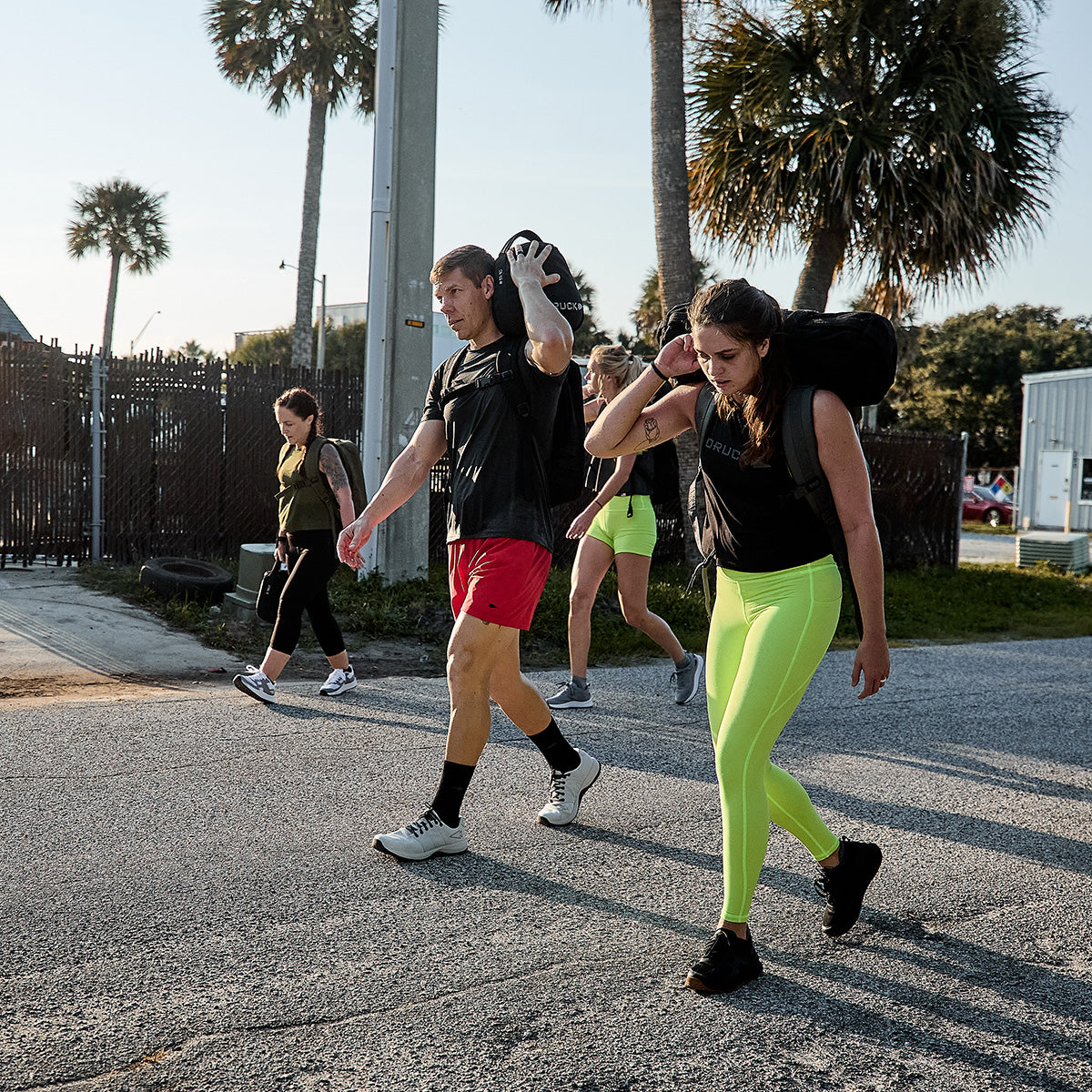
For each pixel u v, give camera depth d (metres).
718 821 4.10
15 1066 2.21
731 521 2.80
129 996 2.54
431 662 7.12
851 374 2.58
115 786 4.19
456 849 3.63
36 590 8.68
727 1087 2.24
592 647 7.69
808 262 13.82
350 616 8.25
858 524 2.63
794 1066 2.34
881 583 2.65
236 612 8.27
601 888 3.37
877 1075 2.32
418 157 9.51
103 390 10.22
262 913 3.07
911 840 4.00
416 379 9.62
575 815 4.04
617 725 5.59
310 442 5.70
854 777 4.84
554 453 3.61
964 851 3.90
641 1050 2.38
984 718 6.22
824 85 13.14
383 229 9.64
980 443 45.56
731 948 2.71
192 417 10.71
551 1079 2.24
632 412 2.97
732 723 2.74
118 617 7.82
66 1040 2.33
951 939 3.09
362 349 45.38
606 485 5.10
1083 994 2.76
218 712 5.47
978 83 12.81
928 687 7.13
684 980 2.74
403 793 4.26
